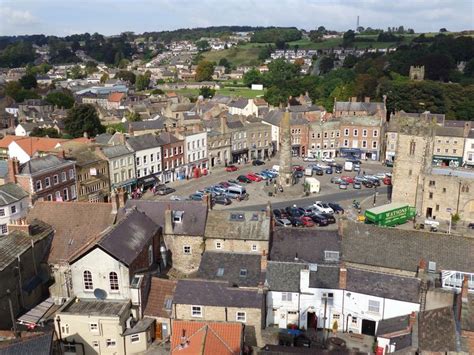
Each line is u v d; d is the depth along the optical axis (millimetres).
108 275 47125
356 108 157000
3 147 110625
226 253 54188
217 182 111500
